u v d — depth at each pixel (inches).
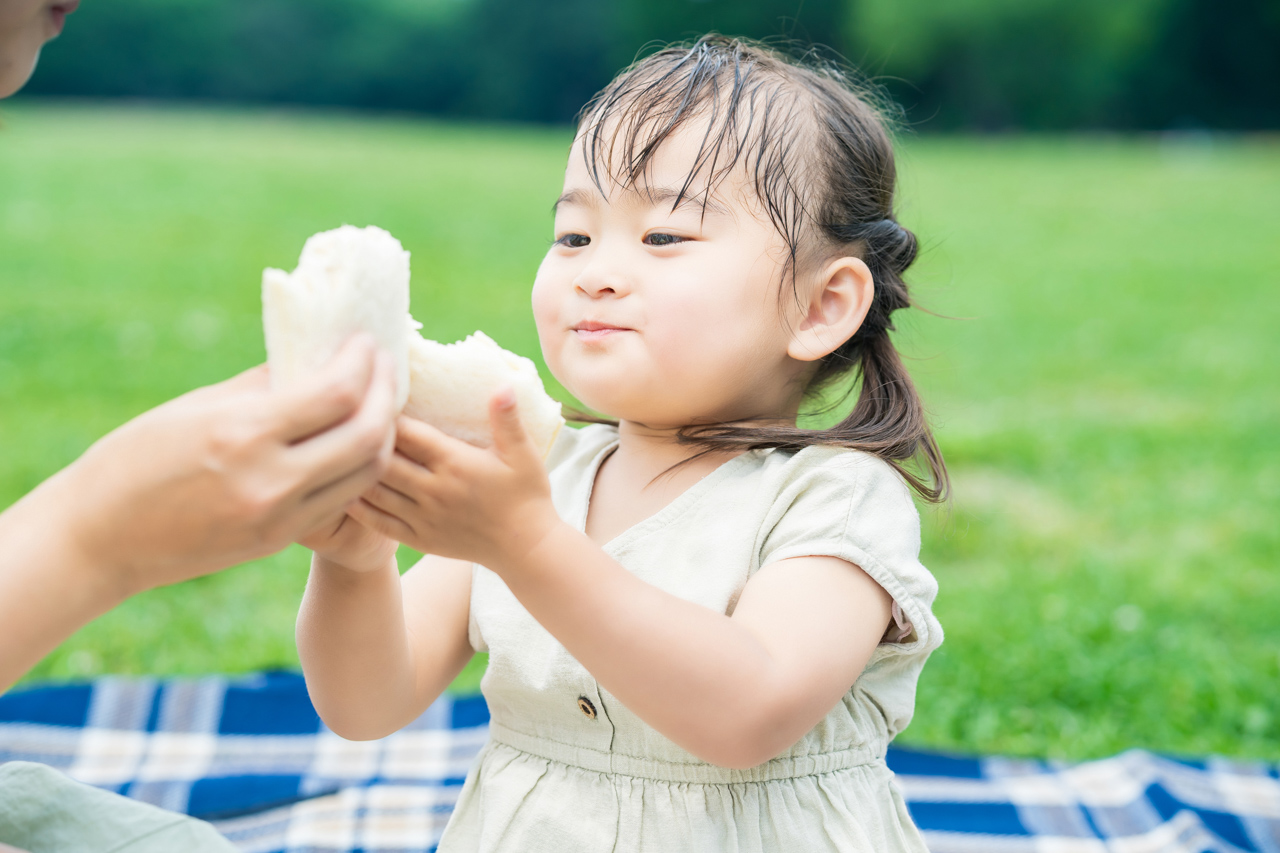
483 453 33.2
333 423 27.5
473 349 35.5
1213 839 71.3
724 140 45.5
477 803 49.1
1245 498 149.3
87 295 247.8
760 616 41.1
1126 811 75.5
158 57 1180.5
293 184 458.0
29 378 180.1
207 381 183.9
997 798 77.2
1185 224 433.1
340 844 70.3
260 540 27.7
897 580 43.4
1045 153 765.9
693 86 47.3
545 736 46.6
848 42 1111.6
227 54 1202.6
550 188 485.1
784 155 46.8
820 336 47.5
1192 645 102.4
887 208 53.9
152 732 81.4
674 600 37.5
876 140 52.2
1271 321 271.9
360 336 29.1
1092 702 92.2
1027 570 121.3
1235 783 78.7
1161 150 828.0
